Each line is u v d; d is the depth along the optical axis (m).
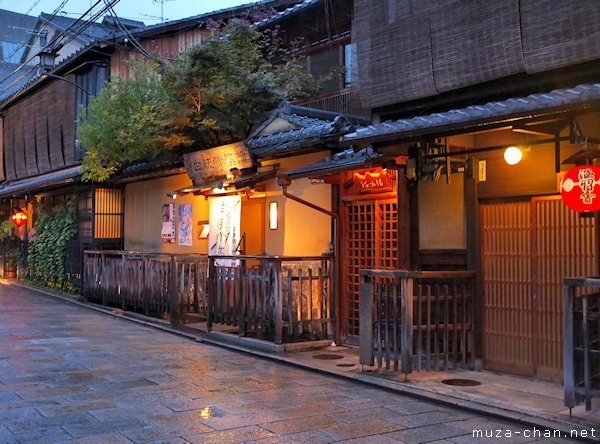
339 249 11.40
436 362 8.84
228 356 10.52
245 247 14.02
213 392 7.87
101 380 8.42
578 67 7.66
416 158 9.14
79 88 21.94
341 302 11.35
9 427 6.25
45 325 13.64
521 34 7.99
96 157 16.84
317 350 10.83
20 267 25.19
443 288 8.92
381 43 9.91
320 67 14.20
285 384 8.42
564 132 8.26
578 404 6.58
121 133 14.87
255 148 12.42
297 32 14.70
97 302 17.89
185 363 9.78
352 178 11.23
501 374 8.91
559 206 8.46
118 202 19.73
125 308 15.82
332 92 13.55
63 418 6.59
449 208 9.73
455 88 8.97
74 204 20.42
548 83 8.00
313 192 12.10
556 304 8.45
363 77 10.22
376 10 9.99
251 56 13.90
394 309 8.61
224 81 13.08
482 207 9.36
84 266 18.27
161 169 16.38
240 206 13.28
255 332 11.89
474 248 9.30
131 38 17.66
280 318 10.64
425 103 9.53
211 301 12.28
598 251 7.89
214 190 14.10
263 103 13.63
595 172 6.85
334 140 10.77
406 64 9.52
